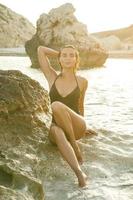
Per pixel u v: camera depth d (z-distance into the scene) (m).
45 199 3.27
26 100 5.03
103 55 31.56
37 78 17.78
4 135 4.36
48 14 33.06
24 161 3.95
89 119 7.54
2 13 97.12
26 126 4.73
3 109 4.59
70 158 3.66
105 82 16.61
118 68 29.36
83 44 31.06
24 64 31.69
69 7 32.75
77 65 4.55
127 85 15.23
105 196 3.34
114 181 3.72
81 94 4.62
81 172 3.61
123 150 4.69
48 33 32.22
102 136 5.27
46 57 4.75
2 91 4.84
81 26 32.19
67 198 3.30
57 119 3.99
